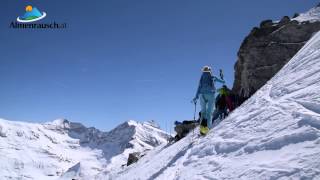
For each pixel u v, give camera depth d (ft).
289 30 70.23
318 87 20.90
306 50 32.96
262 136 19.06
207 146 25.22
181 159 30.89
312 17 75.61
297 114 18.42
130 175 44.75
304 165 13.19
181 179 22.63
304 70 26.76
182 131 72.64
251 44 71.97
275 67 67.31
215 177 18.06
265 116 22.09
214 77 40.75
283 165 14.12
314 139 14.84
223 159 20.25
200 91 40.34
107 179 83.46
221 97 50.83
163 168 32.55
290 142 16.01
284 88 25.67
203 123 39.29
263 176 14.33
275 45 69.21
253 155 17.63
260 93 31.30
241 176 15.85
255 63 68.95
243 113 27.53
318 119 16.16
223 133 25.32
